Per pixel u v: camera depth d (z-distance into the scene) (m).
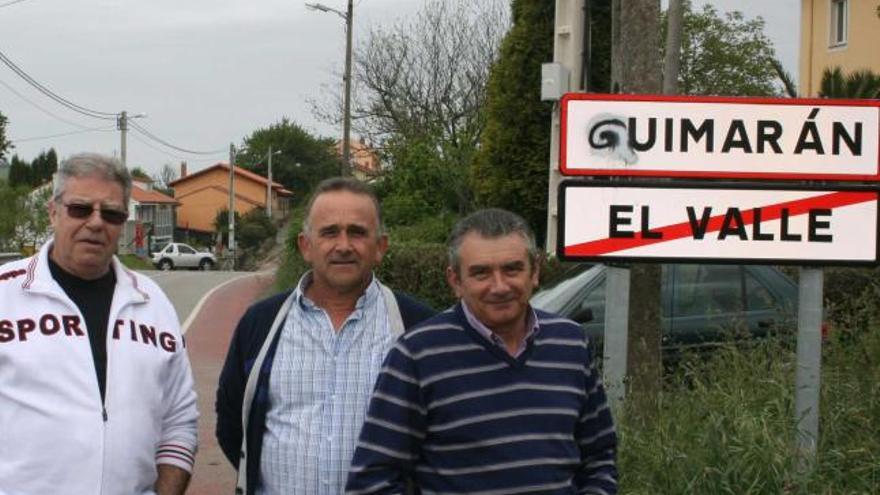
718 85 37.47
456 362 2.98
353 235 3.34
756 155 4.96
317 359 3.31
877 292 7.10
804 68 28.28
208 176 90.25
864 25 25.89
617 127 4.95
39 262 3.27
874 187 4.93
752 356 5.97
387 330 3.38
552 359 3.07
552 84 13.95
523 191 17.55
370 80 30.42
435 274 12.83
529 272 3.04
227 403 3.45
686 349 6.74
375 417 3.00
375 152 30.02
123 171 3.37
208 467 7.51
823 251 4.94
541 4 17.41
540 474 2.95
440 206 22.28
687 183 4.93
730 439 4.71
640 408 5.34
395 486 2.97
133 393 3.24
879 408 5.27
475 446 2.94
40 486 3.09
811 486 4.51
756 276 7.96
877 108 4.94
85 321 3.25
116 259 3.43
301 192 99.56
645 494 4.54
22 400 3.11
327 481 3.22
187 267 55.56
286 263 22.75
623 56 5.97
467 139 22.78
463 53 29.61
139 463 3.25
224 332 16.94
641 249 4.94
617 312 5.24
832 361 6.14
